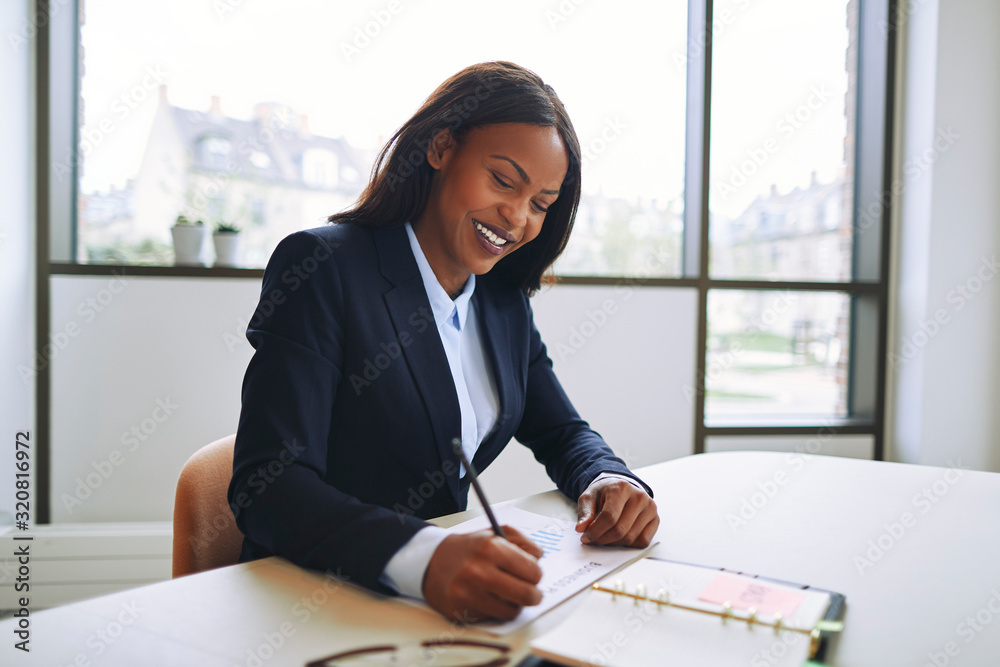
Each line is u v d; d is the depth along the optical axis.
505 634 0.57
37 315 2.11
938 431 2.62
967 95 2.56
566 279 2.48
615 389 2.54
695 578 0.68
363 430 0.93
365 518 0.69
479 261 1.02
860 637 0.59
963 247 2.60
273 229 2.35
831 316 2.81
